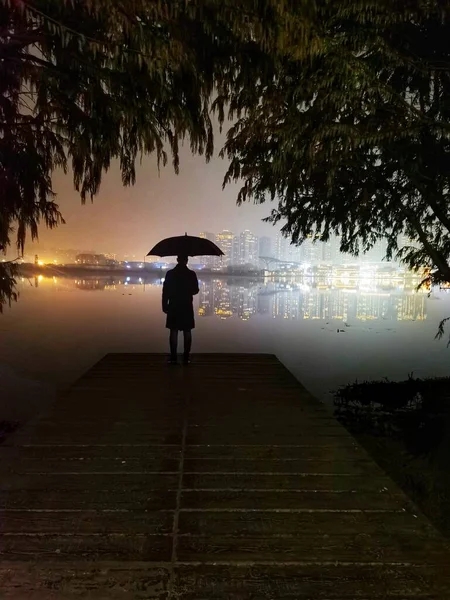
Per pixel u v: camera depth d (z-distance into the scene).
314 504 2.88
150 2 2.79
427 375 11.34
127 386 6.00
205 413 4.83
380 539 2.50
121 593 2.05
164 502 2.89
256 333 18.84
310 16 3.17
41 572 2.18
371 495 3.01
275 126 4.77
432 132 4.76
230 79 3.96
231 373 6.80
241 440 4.04
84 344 15.80
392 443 6.52
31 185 3.74
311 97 4.49
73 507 2.81
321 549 2.40
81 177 3.91
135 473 3.33
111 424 4.45
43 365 12.32
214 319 23.95
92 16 2.97
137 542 2.44
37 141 3.63
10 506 2.82
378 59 4.35
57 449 3.78
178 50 3.11
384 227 8.33
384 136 4.56
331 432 4.25
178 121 3.88
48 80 3.34
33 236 3.89
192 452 3.74
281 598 2.04
